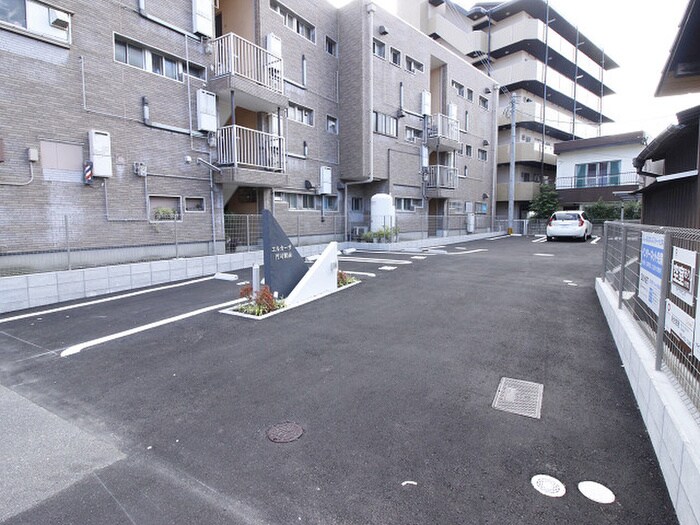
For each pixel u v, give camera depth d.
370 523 2.11
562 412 3.21
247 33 13.12
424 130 19.48
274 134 13.14
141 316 6.47
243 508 2.24
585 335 5.07
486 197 25.66
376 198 16.86
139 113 9.66
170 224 10.33
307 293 7.32
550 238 20.12
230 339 5.25
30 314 6.67
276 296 6.92
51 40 8.01
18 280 6.97
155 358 4.64
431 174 20.12
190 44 10.76
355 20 16.02
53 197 8.19
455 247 17.41
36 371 4.33
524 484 2.38
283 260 7.28
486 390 3.62
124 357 4.69
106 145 8.85
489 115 25.73
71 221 8.48
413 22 25.62
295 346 4.92
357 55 16.02
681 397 2.55
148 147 9.86
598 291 6.96
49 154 8.09
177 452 2.80
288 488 2.40
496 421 3.09
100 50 8.86
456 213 22.66
